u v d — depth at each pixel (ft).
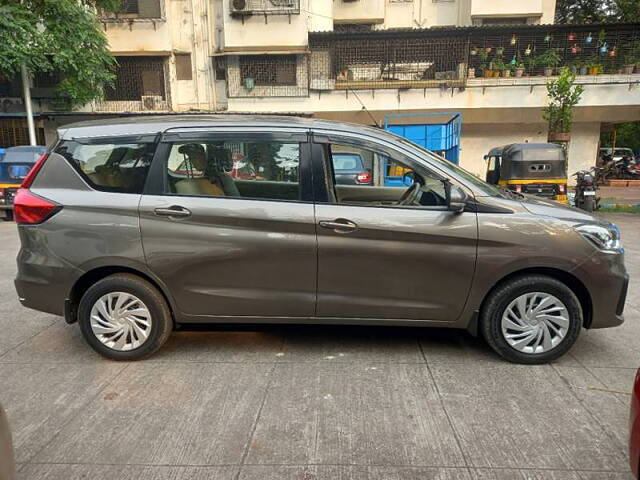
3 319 15.33
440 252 11.28
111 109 59.06
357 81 57.31
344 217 11.30
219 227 11.47
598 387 10.68
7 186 38.70
